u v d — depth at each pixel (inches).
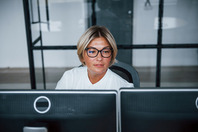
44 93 35.2
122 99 35.1
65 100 35.1
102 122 35.4
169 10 165.0
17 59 199.6
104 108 35.2
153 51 177.5
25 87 161.3
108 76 53.2
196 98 34.3
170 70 177.9
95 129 35.7
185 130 34.9
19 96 35.3
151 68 180.7
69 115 35.3
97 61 47.1
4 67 200.2
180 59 179.0
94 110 35.2
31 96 35.2
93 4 163.5
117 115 35.5
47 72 178.1
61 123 35.4
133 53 178.1
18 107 35.4
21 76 181.6
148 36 172.4
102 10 163.3
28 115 35.4
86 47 46.7
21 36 194.7
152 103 34.8
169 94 34.6
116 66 67.4
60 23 174.7
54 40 177.8
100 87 53.3
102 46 46.3
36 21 144.4
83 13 172.2
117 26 165.3
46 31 175.0
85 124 35.4
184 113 34.5
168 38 171.3
